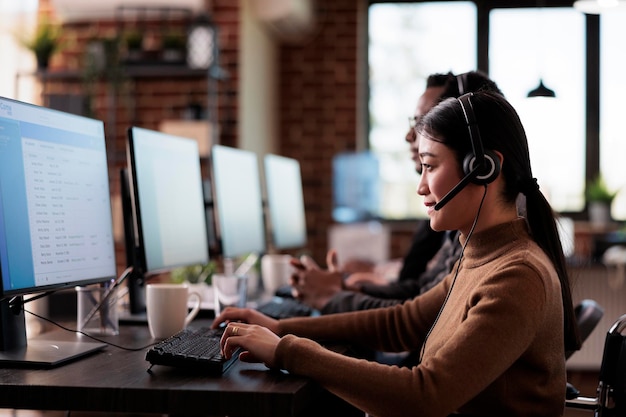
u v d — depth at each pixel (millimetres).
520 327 1268
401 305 1827
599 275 5320
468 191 1420
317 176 5957
